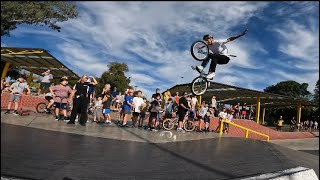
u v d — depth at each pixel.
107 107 11.01
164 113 12.37
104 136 8.04
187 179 4.43
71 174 4.07
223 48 7.28
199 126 13.02
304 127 29.89
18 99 10.03
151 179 4.28
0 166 3.88
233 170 5.26
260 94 24.66
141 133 9.66
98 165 4.74
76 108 9.35
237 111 22.22
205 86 7.63
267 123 38.22
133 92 11.24
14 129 6.55
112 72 11.62
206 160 6.20
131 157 5.70
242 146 9.13
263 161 6.57
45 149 5.15
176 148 7.64
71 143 6.23
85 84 9.77
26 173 3.80
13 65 21.58
